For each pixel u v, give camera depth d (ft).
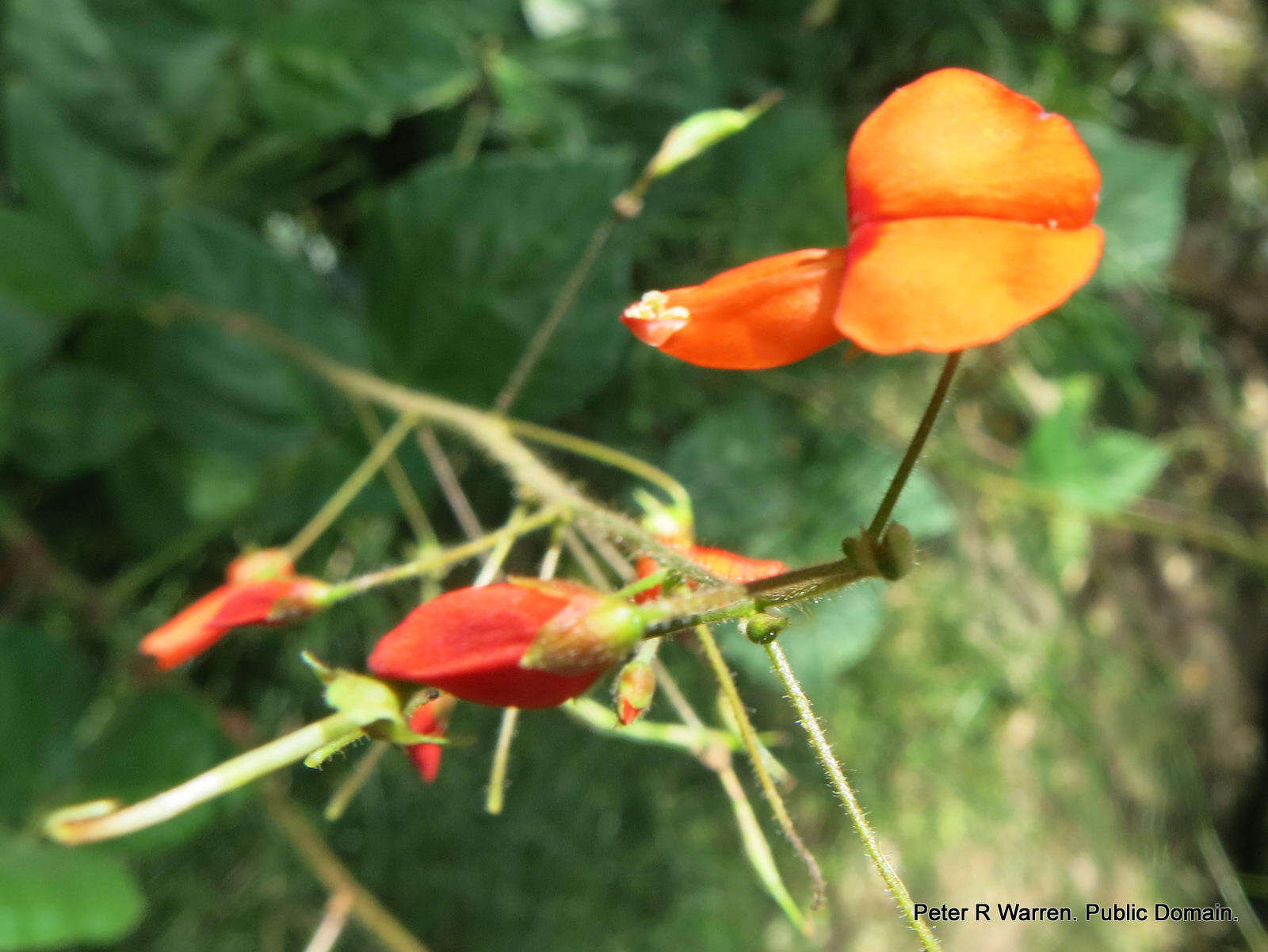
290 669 0.30
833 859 0.36
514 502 0.31
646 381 0.33
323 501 0.28
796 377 0.34
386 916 0.25
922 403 0.36
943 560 0.37
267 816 0.30
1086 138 0.35
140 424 0.27
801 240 0.32
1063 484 0.34
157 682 0.26
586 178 0.27
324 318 0.27
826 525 0.33
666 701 0.32
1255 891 0.42
